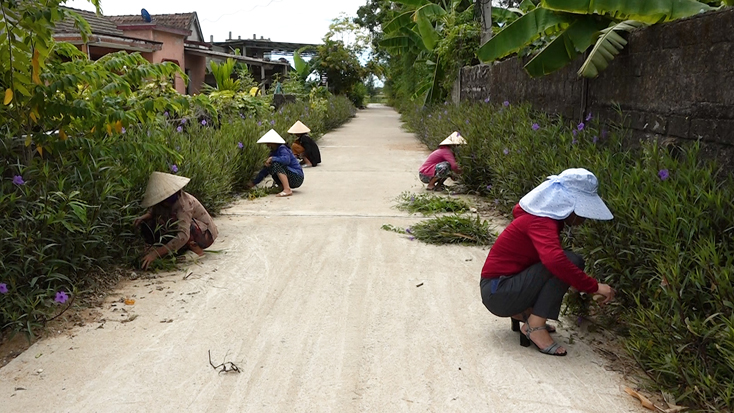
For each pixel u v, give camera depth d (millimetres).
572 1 5809
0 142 4227
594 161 4762
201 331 3701
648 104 5309
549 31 7605
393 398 2951
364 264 5043
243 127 9328
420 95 20906
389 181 9281
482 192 7949
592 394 2959
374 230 6172
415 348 3484
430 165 8242
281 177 8070
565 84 7387
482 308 4094
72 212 4070
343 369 3234
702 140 4461
